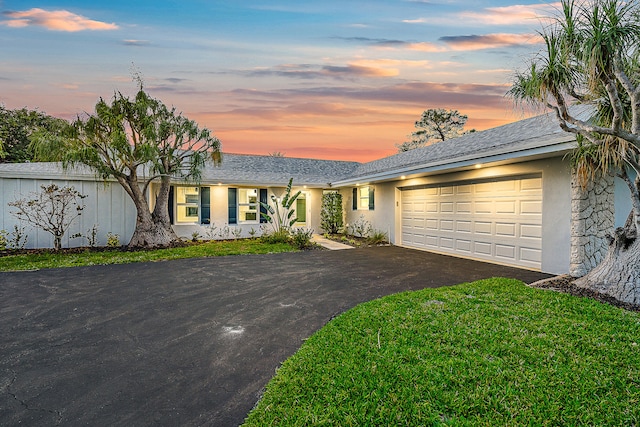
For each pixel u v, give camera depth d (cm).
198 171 1105
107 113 995
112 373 308
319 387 266
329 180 1580
